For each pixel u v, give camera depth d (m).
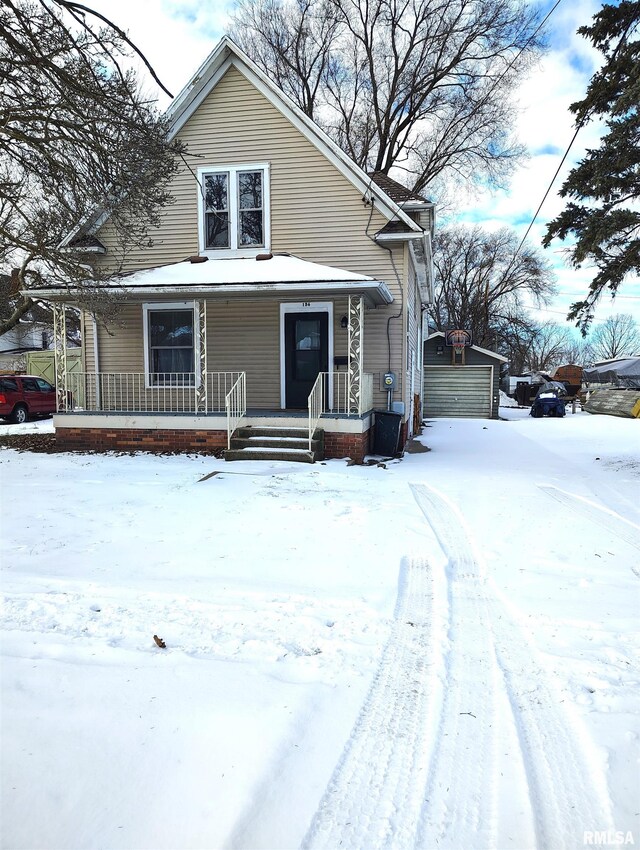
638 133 8.15
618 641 3.41
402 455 11.30
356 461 10.04
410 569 4.68
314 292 10.29
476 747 2.42
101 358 12.66
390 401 11.71
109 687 2.82
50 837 1.91
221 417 10.77
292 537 5.47
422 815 2.04
